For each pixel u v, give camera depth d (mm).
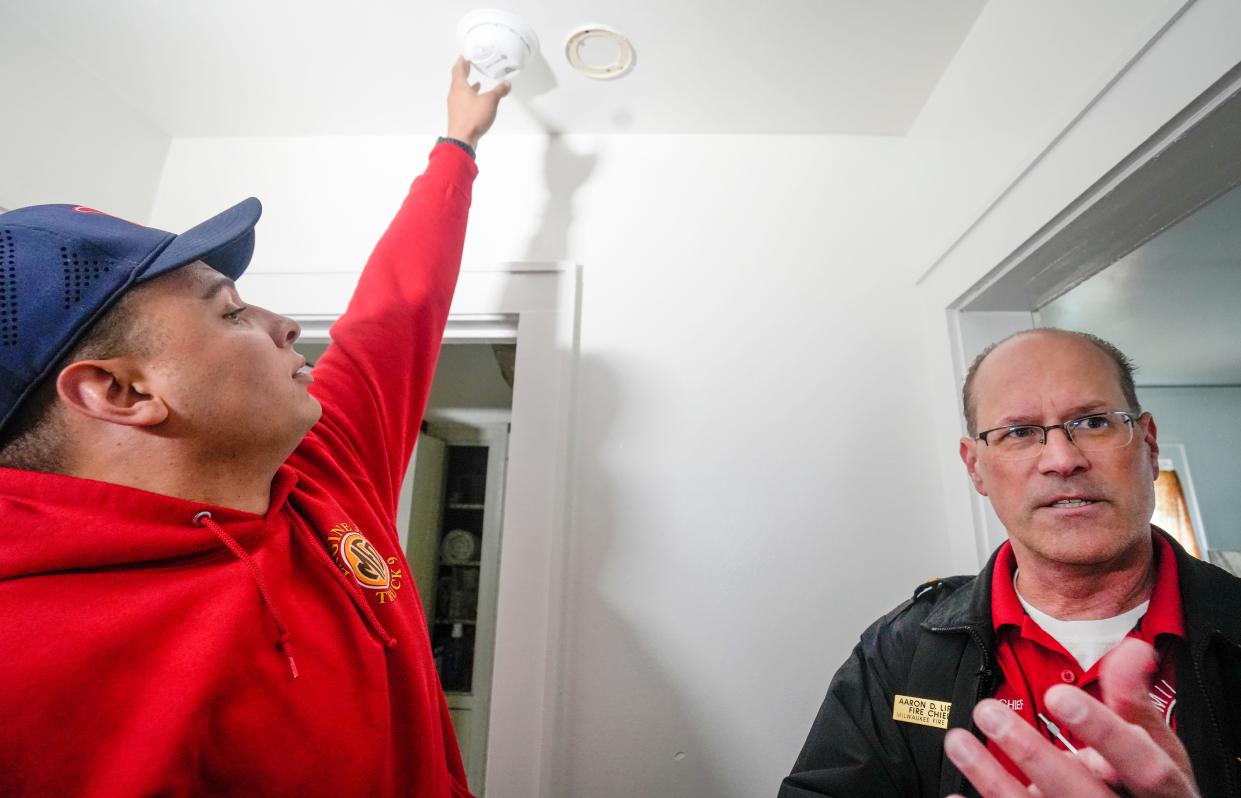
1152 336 2084
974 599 670
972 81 872
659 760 837
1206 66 500
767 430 957
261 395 483
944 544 904
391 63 951
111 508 418
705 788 827
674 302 1019
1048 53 707
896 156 1087
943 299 937
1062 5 685
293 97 1026
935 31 881
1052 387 602
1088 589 593
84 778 339
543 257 1042
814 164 1087
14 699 336
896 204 1062
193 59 943
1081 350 616
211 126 1100
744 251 1042
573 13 853
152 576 424
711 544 914
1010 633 629
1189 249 1513
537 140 1101
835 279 1026
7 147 834
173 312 455
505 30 846
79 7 846
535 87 985
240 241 553
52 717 342
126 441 446
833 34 884
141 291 448
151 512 430
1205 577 560
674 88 988
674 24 867
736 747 840
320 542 536
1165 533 624
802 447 948
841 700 692
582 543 919
